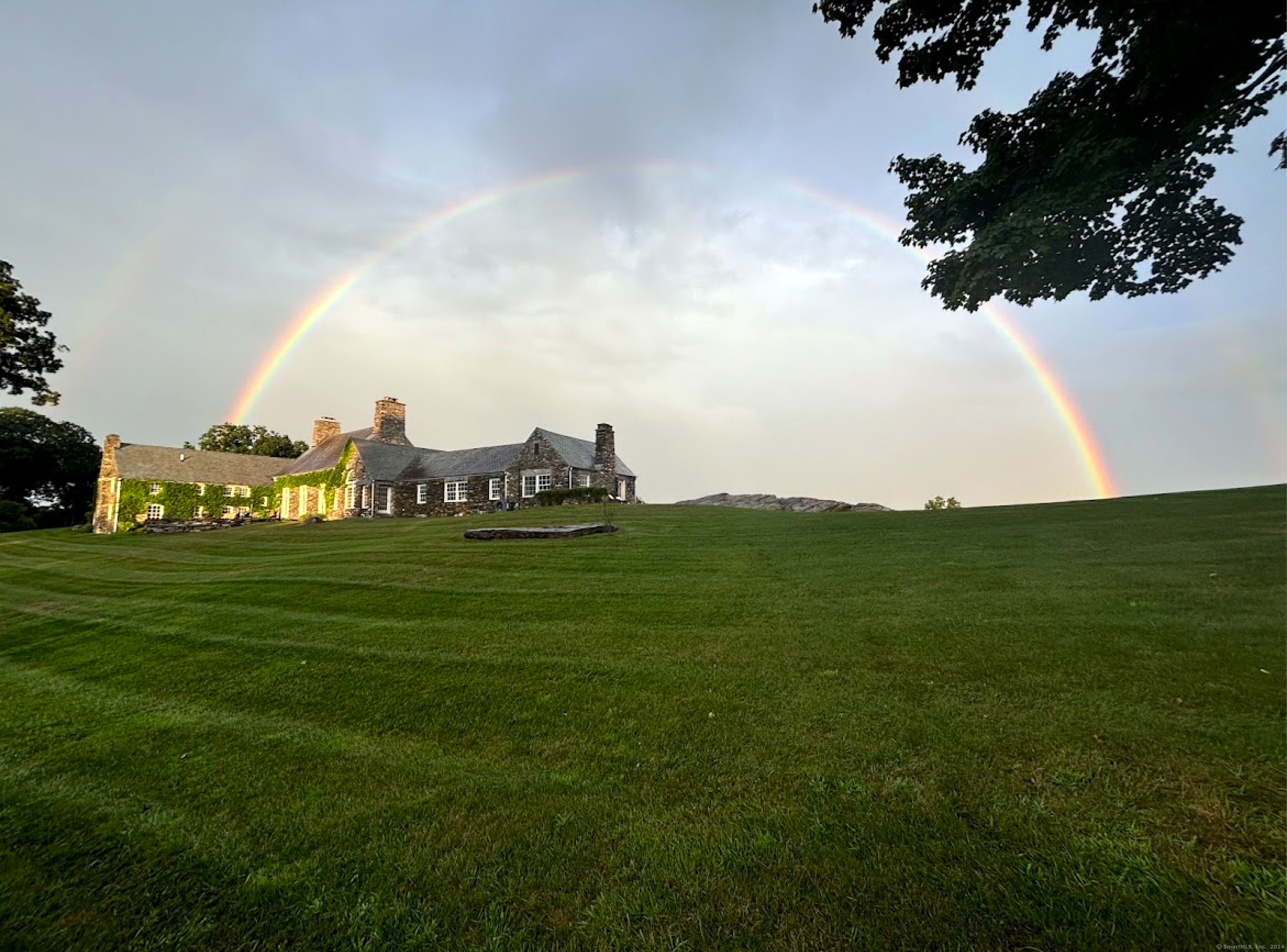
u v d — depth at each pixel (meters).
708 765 4.86
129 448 50.69
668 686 6.60
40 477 63.16
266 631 10.05
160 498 48.91
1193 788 3.97
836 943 2.98
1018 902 3.13
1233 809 3.72
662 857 3.73
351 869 3.80
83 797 4.90
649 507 31.58
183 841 4.21
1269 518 13.29
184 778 5.18
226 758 5.55
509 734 5.74
